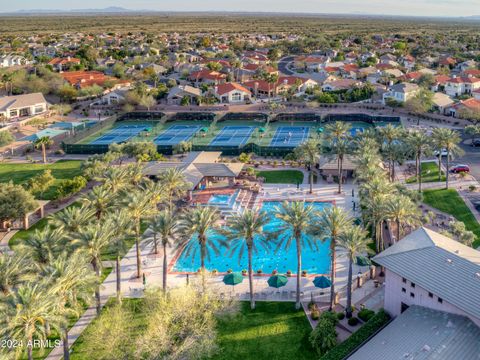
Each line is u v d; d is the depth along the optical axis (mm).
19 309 35500
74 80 193625
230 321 50844
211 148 116312
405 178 94312
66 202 86438
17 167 108000
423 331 40656
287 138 131625
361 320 49812
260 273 61469
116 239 50938
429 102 146375
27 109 159000
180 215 55562
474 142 115812
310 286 57969
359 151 82812
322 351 45406
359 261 59344
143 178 77375
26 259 45969
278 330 49250
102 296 56188
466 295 41438
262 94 186625
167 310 46312
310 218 52250
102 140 133375
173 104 170750
